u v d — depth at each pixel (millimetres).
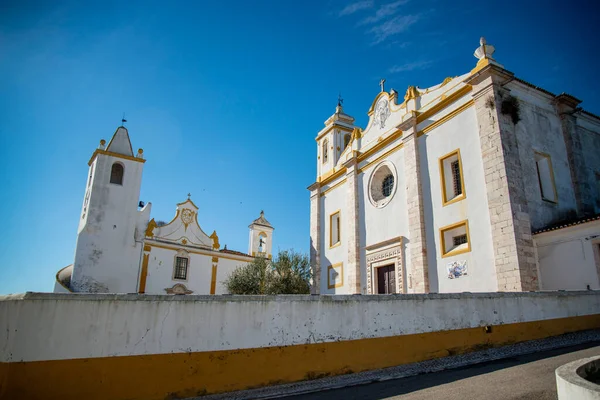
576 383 3953
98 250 27672
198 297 7266
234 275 26234
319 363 7977
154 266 31641
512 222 14367
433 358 9133
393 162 21453
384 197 22844
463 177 16812
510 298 10680
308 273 25422
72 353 6188
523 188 15117
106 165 29781
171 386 6684
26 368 5891
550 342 10086
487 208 15492
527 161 15992
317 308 8273
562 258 13945
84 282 26594
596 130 19453
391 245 20453
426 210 18516
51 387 5949
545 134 17203
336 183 26906
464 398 5938
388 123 22672
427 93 20000
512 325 10430
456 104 17875
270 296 7891
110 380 6309
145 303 6840
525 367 7660
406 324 9094
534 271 14188
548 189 16516
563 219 16250
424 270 17812
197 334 7098
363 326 8633
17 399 5730
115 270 27922
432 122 19016
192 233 34906
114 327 6543
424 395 6289
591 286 13008
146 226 30500
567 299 11703
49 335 6129
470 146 16766
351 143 26203
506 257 14383
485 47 16656
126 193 29828
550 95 17859
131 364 6504
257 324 7633
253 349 7465
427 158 19047
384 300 9031
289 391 7090
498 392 6102
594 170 18250
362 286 22453
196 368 6934
